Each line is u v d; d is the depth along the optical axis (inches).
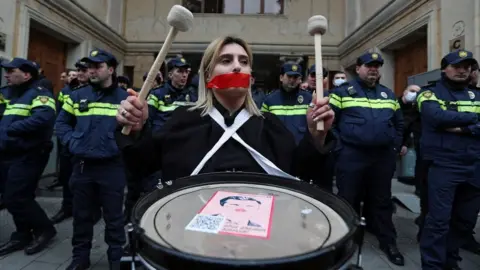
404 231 146.6
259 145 43.9
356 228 26.1
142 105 38.0
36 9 229.9
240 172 39.9
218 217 29.5
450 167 93.2
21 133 113.3
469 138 92.4
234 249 23.8
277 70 452.4
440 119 93.5
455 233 102.8
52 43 275.1
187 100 139.9
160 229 26.9
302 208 32.5
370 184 120.5
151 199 32.8
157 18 393.7
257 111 47.6
